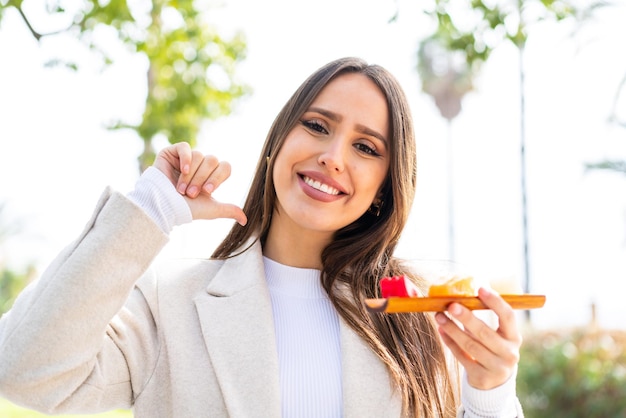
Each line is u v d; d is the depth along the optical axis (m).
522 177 22.78
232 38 8.22
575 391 7.60
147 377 2.08
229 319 2.14
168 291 2.18
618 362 7.82
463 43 5.01
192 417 2.04
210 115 8.25
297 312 2.24
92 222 1.91
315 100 2.18
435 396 2.22
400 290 1.75
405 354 2.23
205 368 2.09
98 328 1.86
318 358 2.17
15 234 21.83
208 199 2.04
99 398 1.97
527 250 23.03
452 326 1.79
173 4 7.32
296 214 2.14
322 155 2.11
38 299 1.84
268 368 2.08
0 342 1.86
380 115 2.20
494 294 1.72
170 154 2.05
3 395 1.83
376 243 2.31
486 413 1.90
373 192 2.22
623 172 19.02
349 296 2.28
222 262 2.32
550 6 4.96
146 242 1.89
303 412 2.11
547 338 8.41
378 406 2.12
